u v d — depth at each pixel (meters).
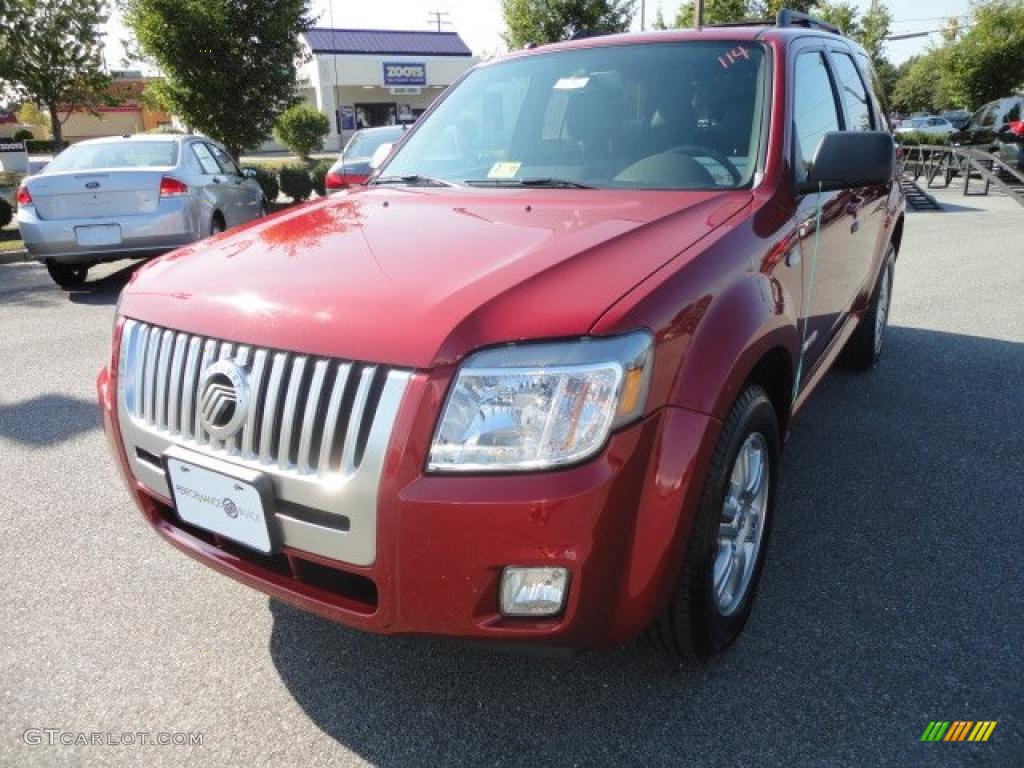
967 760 2.06
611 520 1.83
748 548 2.53
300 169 16.75
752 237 2.42
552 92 3.31
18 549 3.16
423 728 2.21
